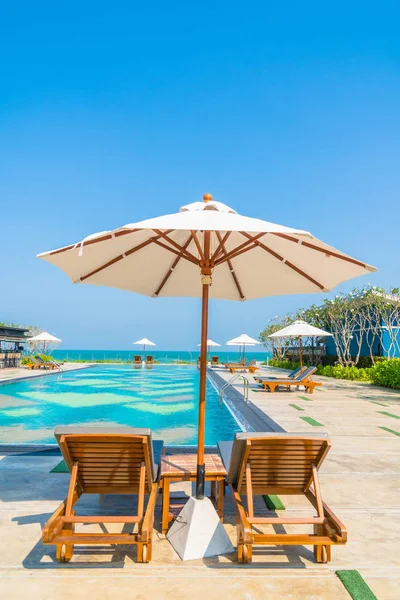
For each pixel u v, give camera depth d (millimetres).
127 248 4121
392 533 3443
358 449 6320
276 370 28859
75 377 22578
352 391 15031
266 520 2896
